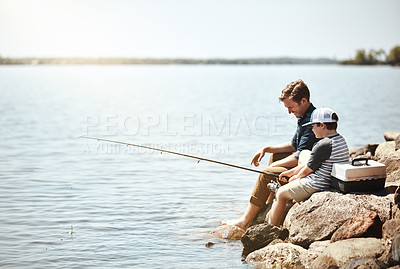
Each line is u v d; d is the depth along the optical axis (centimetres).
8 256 520
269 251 514
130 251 539
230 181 853
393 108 2270
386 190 539
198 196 756
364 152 859
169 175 898
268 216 591
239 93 3738
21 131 1500
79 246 551
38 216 654
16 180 852
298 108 599
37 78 7062
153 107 2483
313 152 546
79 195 758
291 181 563
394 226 479
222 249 550
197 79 7181
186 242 568
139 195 760
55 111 2198
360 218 497
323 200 530
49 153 1117
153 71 13812
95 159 1048
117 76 8850
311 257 491
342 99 2925
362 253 459
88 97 3231
